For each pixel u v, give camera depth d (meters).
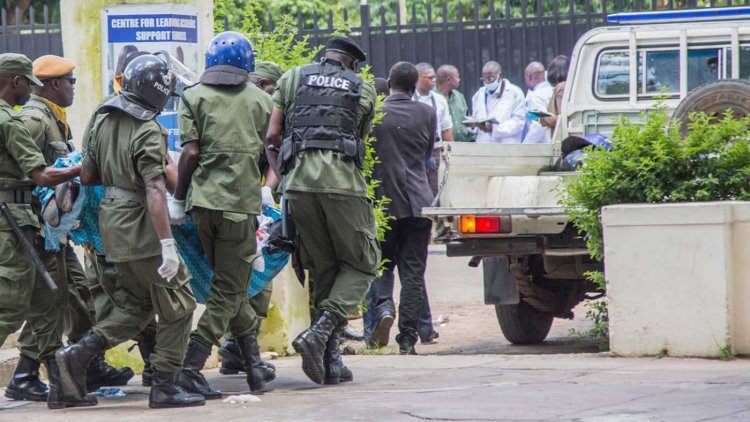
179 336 13.53
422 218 18.73
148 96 13.16
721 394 12.81
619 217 15.70
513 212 17.80
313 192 14.44
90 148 13.52
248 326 14.69
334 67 14.87
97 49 16.92
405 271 18.89
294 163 14.64
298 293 18.50
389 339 21.47
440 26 34.19
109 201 13.38
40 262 13.66
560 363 15.59
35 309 14.27
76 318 15.33
